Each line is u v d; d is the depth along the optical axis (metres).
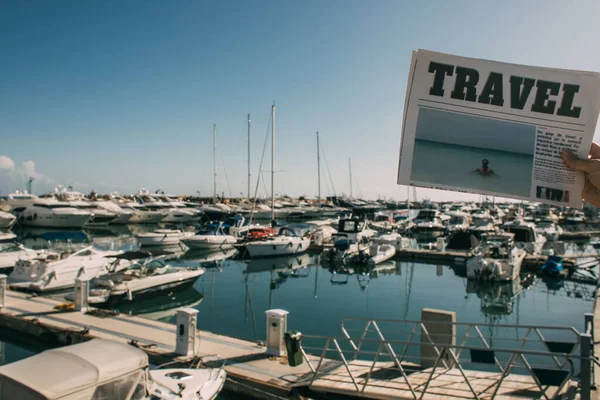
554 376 6.10
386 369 9.00
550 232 43.75
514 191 2.13
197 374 8.49
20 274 18.89
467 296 20.59
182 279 19.45
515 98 2.14
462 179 2.18
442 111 2.19
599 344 9.80
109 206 56.38
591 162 2.02
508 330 15.49
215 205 62.97
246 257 31.78
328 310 17.69
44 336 12.48
